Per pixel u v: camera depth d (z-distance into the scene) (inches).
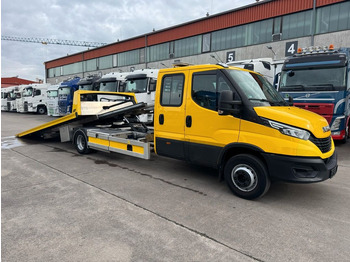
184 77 189.5
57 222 134.6
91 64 1600.6
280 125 147.9
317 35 713.0
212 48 957.8
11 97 1127.0
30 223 133.5
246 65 457.4
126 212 146.6
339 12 673.6
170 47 1109.1
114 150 248.5
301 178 145.9
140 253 108.6
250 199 164.6
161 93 205.5
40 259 104.3
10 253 108.0
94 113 294.5
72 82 700.0
